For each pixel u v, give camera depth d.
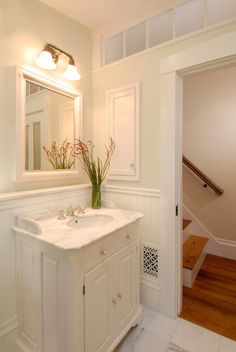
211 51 1.37
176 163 1.57
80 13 1.73
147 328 1.53
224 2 1.42
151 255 1.73
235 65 1.39
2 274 1.27
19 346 1.30
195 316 1.64
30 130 1.45
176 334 1.47
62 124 1.70
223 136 2.61
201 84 2.73
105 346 1.22
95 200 1.74
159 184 1.65
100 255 1.17
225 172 2.62
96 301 1.15
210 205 2.73
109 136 1.92
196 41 1.45
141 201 1.76
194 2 1.50
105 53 1.99
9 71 1.35
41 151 1.54
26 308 1.27
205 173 2.76
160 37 1.67
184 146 2.90
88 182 1.95
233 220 2.59
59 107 1.68
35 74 1.46
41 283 1.15
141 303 1.79
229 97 2.55
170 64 1.54
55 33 1.65
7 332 1.29
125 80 1.81
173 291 1.61
